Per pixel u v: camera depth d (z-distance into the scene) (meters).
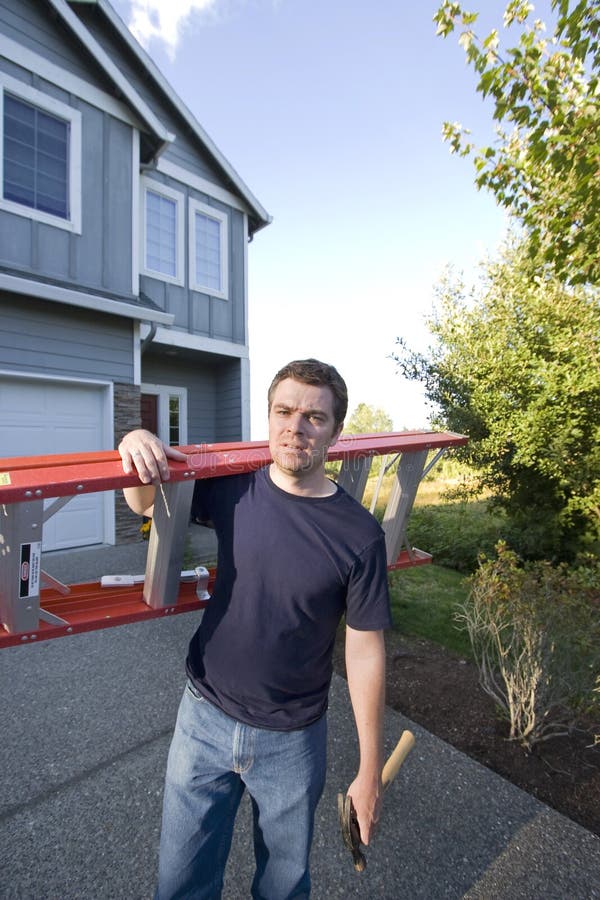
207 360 9.47
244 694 1.37
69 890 1.75
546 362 5.43
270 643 1.35
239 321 9.32
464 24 2.75
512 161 3.13
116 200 6.92
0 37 5.78
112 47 7.47
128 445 1.43
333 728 2.77
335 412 1.40
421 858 1.92
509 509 6.46
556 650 2.59
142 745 2.55
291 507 1.40
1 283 5.27
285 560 1.35
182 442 9.34
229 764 1.37
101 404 6.73
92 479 1.35
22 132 6.06
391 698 3.05
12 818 2.05
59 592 1.81
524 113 2.75
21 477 1.36
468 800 2.21
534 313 5.81
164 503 1.54
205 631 1.47
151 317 6.70
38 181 6.22
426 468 2.40
